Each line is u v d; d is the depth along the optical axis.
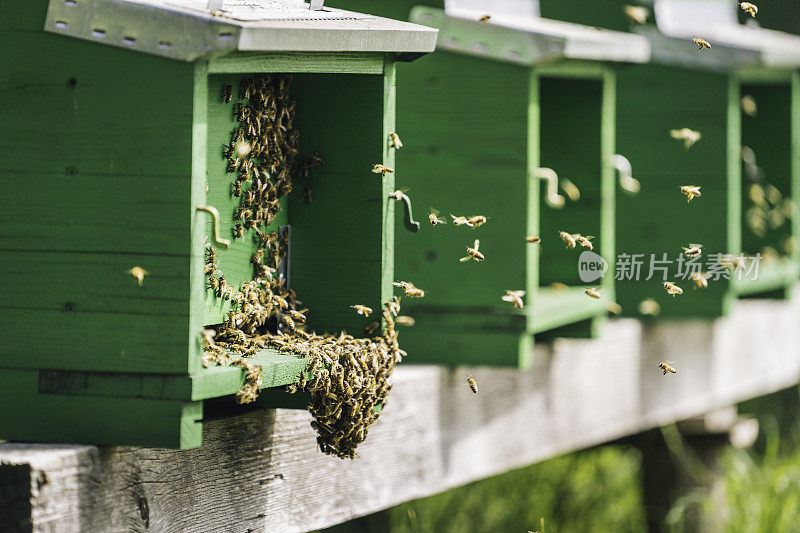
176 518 5.11
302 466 6.04
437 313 7.71
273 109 5.41
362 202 5.61
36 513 4.37
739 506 10.43
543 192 9.20
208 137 4.92
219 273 5.01
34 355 4.61
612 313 10.20
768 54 10.25
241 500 5.54
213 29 4.33
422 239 7.68
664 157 10.10
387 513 11.76
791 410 16.39
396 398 7.04
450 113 7.58
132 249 4.48
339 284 5.68
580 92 9.09
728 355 11.38
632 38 8.52
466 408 7.79
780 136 11.76
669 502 11.39
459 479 7.73
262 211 5.38
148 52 4.41
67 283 4.55
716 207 9.96
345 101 5.61
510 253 7.59
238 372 4.66
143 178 4.45
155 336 4.47
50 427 4.63
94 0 4.46
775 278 11.34
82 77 4.50
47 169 4.55
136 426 4.52
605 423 9.54
